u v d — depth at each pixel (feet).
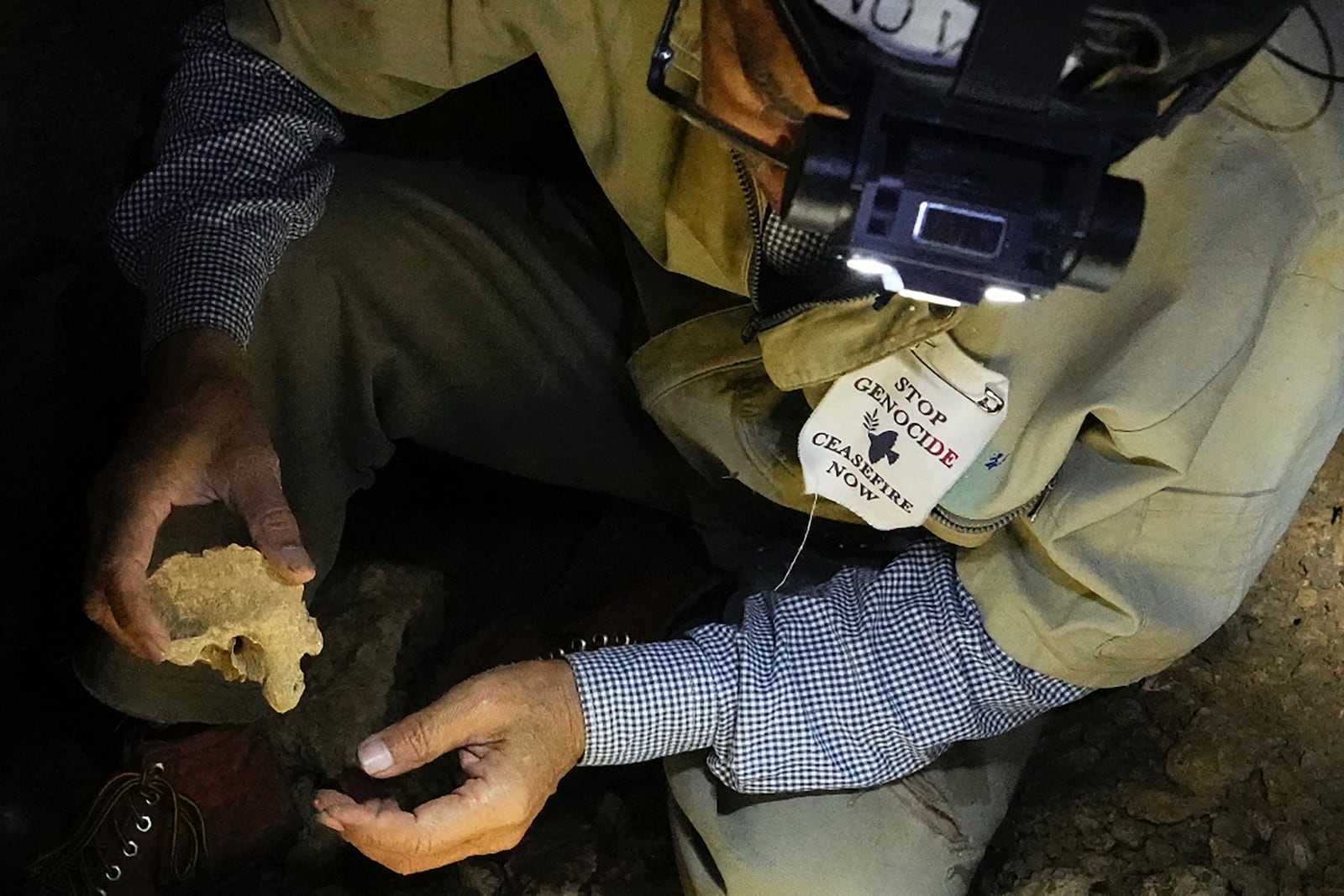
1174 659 2.76
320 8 2.85
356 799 2.80
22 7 3.78
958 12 1.97
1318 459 2.77
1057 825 3.19
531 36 2.77
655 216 2.90
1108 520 2.68
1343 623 3.39
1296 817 3.12
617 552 3.58
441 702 2.73
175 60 3.73
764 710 2.87
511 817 2.71
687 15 2.38
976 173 2.02
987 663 2.84
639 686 2.85
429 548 3.67
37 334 3.59
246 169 2.90
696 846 3.05
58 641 3.29
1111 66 2.01
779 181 2.32
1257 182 2.49
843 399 2.69
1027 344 2.58
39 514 3.37
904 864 2.95
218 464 2.70
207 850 3.11
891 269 2.09
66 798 3.11
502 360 3.30
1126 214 2.06
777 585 3.28
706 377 3.03
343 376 3.20
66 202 3.76
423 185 3.14
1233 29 2.01
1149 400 2.49
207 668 3.05
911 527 2.93
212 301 2.79
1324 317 2.60
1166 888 3.06
